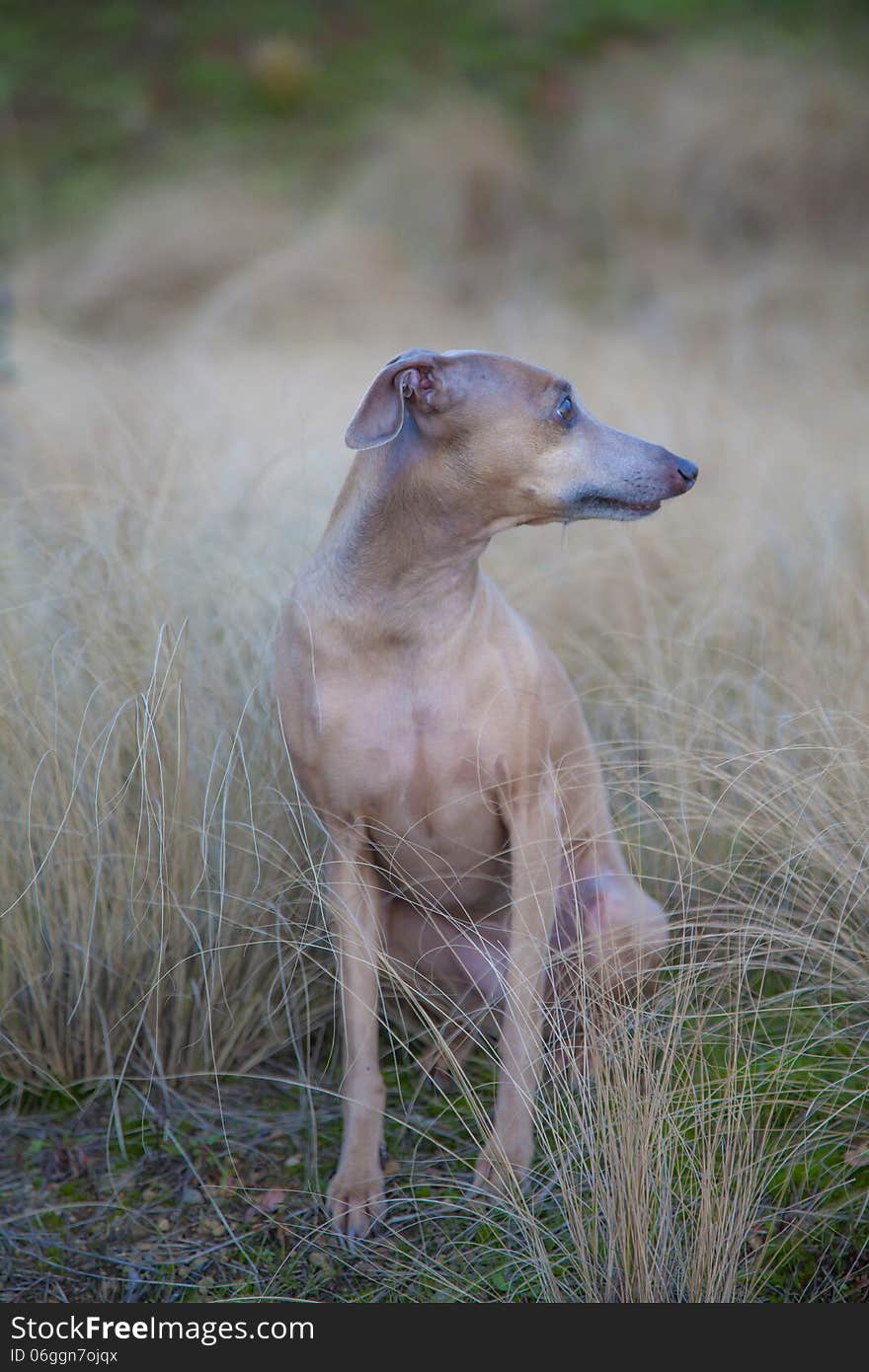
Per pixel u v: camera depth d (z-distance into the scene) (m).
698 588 5.44
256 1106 3.94
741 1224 3.17
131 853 3.95
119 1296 3.29
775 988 4.06
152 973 3.95
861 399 8.70
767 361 9.89
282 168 15.20
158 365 9.90
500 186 13.87
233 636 4.52
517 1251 3.35
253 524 5.57
